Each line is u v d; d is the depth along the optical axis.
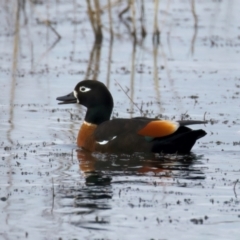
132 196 14.17
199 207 13.58
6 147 18.05
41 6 42.19
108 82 26.53
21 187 14.79
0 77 27.27
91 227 12.62
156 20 35.34
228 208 13.52
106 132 17.88
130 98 22.66
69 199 14.00
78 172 15.91
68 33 36.84
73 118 21.41
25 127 20.20
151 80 26.91
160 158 17.12
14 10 38.19
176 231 12.42
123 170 16.08
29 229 12.55
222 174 15.73
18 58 30.97
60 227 12.62
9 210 13.42
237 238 12.16
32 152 17.67
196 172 15.91
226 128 20.06
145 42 35.19
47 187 14.76
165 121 17.62
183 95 24.42
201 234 12.32
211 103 23.23
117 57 31.58
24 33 36.50
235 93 24.72
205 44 34.38
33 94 24.53
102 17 40.47
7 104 23.03
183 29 37.88
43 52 32.47
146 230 12.48
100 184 14.96
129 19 39.84
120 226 12.62
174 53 32.41
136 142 17.52
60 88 25.48
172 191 14.51
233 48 33.38
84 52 32.66
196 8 42.81
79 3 43.31
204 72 28.31
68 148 18.20
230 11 41.84
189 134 17.28
